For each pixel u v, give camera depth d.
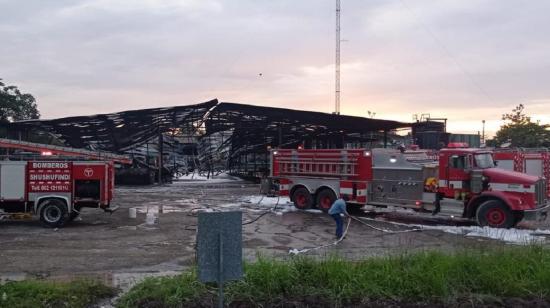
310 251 13.31
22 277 10.18
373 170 20.77
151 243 14.42
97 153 37.91
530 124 73.25
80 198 17.73
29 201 17.25
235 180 49.84
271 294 7.31
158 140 49.75
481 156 18.47
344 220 19.70
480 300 7.23
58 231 16.50
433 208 19.20
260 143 54.12
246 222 19.17
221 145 56.62
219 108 42.28
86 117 42.91
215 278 5.91
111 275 10.09
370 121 44.72
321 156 22.27
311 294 7.34
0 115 66.31
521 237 15.98
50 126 46.16
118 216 20.38
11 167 17.16
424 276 7.68
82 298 7.50
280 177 23.75
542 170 25.02
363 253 12.98
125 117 43.44
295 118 44.53
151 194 31.84
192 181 48.25
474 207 18.42
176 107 41.22
